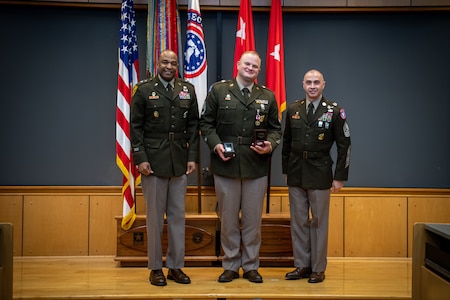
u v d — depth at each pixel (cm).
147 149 346
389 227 443
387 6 436
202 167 441
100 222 439
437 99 447
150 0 413
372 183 446
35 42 438
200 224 399
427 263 264
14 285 347
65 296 320
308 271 367
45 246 435
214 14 445
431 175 446
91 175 442
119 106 398
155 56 414
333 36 447
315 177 354
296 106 366
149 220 347
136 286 343
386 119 447
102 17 442
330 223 442
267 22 446
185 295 322
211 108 356
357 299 325
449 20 445
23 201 434
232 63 446
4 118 437
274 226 396
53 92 440
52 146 440
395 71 447
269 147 345
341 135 354
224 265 359
